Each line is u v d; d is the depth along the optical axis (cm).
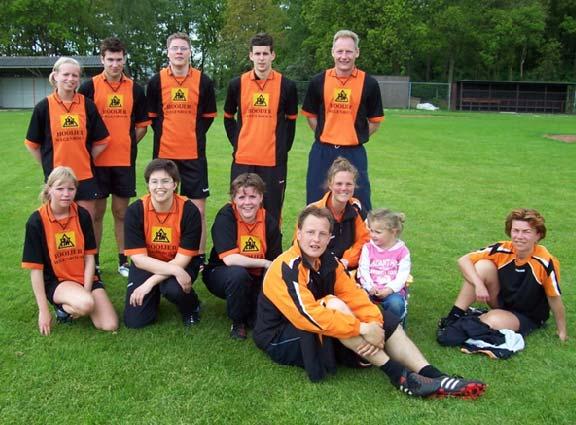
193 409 312
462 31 5069
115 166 541
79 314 407
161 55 5778
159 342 396
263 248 432
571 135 2197
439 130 2388
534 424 304
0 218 727
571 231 724
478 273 423
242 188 412
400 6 4353
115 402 318
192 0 5884
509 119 3394
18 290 486
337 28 4478
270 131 555
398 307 396
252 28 4741
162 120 562
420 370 340
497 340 388
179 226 434
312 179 554
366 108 546
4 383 335
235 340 403
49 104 490
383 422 303
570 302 485
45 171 501
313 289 357
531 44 5494
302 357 353
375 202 880
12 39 4541
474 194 958
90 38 5259
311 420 303
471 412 314
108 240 651
